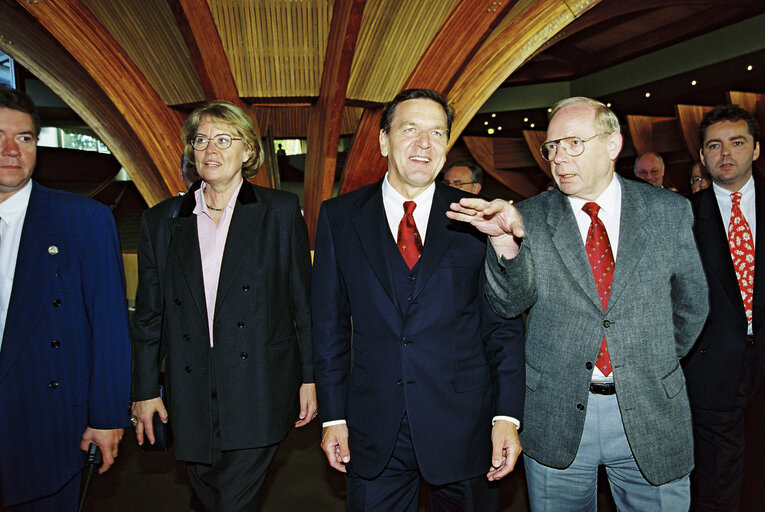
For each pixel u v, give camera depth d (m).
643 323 1.58
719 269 2.10
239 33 7.74
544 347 1.67
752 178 2.18
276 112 14.74
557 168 1.63
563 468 1.64
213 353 1.81
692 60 16.09
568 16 8.10
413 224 1.64
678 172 17.94
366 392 1.62
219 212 1.94
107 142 8.56
